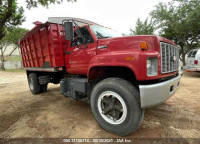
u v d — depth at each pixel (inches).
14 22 266.8
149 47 83.7
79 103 156.3
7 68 722.2
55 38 135.0
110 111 92.3
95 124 103.7
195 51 307.6
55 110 134.6
